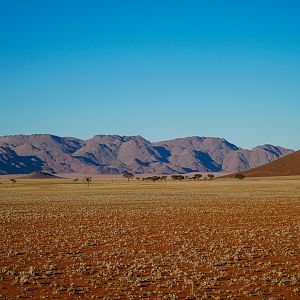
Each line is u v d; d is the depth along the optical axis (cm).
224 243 2869
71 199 7819
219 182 16638
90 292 1769
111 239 3078
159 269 2133
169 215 4731
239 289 1792
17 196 9131
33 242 2980
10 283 1905
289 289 1800
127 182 19925
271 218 4375
